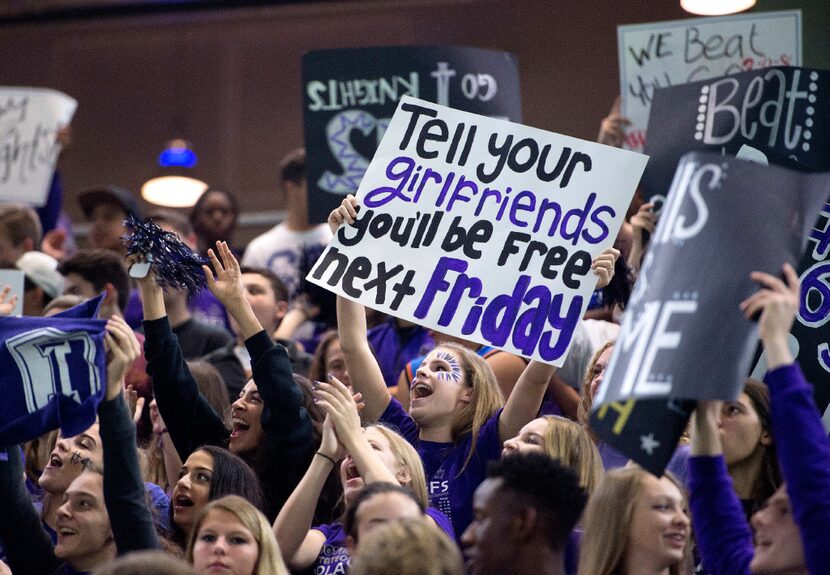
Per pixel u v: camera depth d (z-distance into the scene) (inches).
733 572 188.1
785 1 481.4
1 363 204.8
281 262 418.9
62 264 356.2
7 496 228.1
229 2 609.9
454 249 256.1
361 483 232.8
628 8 565.6
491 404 263.1
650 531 198.7
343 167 353.4
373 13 594.9
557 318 249.3
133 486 207.0
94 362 206.1
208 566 204.7
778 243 173.3
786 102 290.8
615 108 362.6
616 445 181.0
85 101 621.6
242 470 242.5
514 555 178.4
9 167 431.5
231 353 348.5
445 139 262.8
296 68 605.0
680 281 173.3
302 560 237.6
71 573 228.7
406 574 151.2
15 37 628.1
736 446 233.8
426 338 341.1
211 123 609.9
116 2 619.8
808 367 251.9
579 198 254.8
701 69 349.7
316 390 237.9
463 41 581.3
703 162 177.3
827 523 168.2
